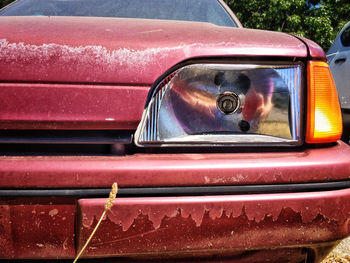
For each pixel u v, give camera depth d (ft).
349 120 11.64
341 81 11.97
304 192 3.01
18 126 2.97
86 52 3.00
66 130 3.03
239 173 2.92
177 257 3.15
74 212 2.88
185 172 2.88
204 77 3.11
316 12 37.65
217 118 3.17
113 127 3.03
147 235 2.89
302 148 3.25
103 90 2.99
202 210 2.87
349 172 3.11
